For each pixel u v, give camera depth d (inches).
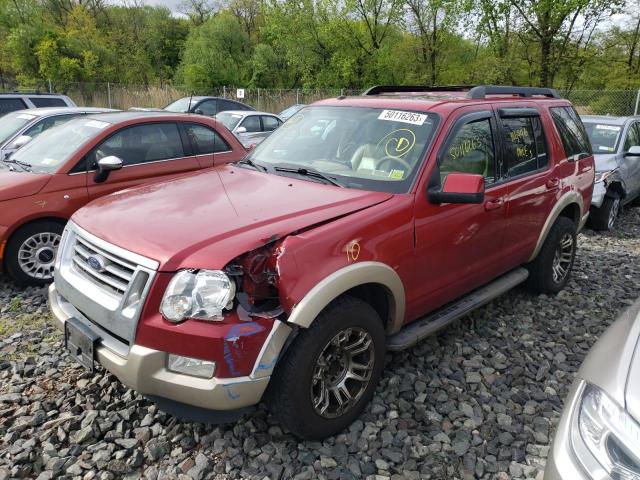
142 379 101.5
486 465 114.7
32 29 1262.3
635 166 345.4
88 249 119.0
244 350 100.0
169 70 1921.8
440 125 141.9
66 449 115.1
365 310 118.6
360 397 123.6
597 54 940.6
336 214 117.3
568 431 84.0
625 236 315.6
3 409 128.6
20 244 205.8
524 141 175.3
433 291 141.9
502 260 168.7
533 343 169.5
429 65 1097.4
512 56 930.1
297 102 1004.6
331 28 1113.4
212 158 259.6
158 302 101.2
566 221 200.2
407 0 1063.0
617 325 99.1
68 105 485.4
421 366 151.7
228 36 1596.9
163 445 115.6
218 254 100.5
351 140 150.1
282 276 102.3
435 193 133.1
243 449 115.7
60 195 211.3
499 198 157.9
